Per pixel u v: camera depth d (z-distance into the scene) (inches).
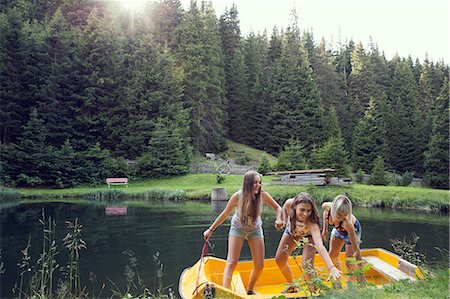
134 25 1920.5
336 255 191.8
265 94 1948.8
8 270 297.1
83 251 362.6
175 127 1445.6
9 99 1323.8
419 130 1690.5
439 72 2349.9
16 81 1353.3
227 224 522.3
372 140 1581.0
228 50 2199.8
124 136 1450.5
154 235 442.6
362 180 1224.8
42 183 1213.7
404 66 2166.6
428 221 560.1
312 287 139.4
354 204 794.8
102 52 1555.1
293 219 172.9
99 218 591.5
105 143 1480.1
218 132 1788.9
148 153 1380.4
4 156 1191.6
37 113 1306.6
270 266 210.7
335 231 189.2
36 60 1418.6
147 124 1465.3
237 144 1920.5
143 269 297.0
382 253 214.5
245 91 2010.3
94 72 1501.0
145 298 212.5
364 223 541.0
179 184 1213.7
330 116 1796.3
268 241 405.1
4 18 1369.3
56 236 443.8
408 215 633.6
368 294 129.8
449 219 581.9
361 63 2176.4
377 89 2090.3
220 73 1966.0
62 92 1454.2
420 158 1675.7
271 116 1855.3
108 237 432.1
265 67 2257.6
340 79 2234.3
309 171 911.0
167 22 2097.7
